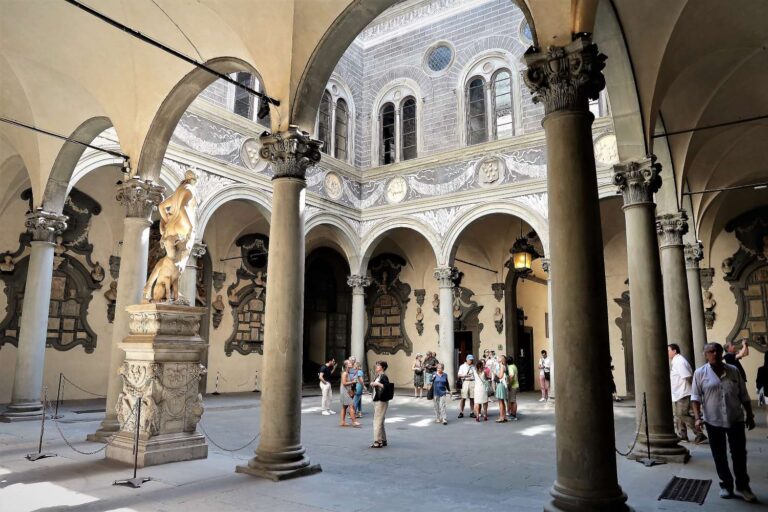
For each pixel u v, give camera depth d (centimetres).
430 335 2628
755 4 896
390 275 2784
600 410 550
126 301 1096
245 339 2347
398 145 2394
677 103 1152
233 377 2288
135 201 1127
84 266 1861
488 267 2516
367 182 2369
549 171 612
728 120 1255
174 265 923
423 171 2219
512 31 2166
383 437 1045
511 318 2466
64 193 1445
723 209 2016
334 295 2870
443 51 2347
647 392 891
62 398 1777
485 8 2252
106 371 1902
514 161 1994
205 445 899
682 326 1177
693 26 917
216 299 2244
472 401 1551
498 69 2186
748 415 682
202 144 1738
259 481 734
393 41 2477
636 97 930
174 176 1642
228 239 2294
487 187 2031
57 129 1361
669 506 619
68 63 1181
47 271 1425
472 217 2055
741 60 1062
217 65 1033
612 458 549
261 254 2433
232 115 1838
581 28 625
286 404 789
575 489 540
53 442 1039
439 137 2267
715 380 667
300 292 830
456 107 2245
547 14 633
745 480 643
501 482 751
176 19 991
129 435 869
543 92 631
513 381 1510
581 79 610
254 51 915
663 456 852
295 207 848
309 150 869
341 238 2277
